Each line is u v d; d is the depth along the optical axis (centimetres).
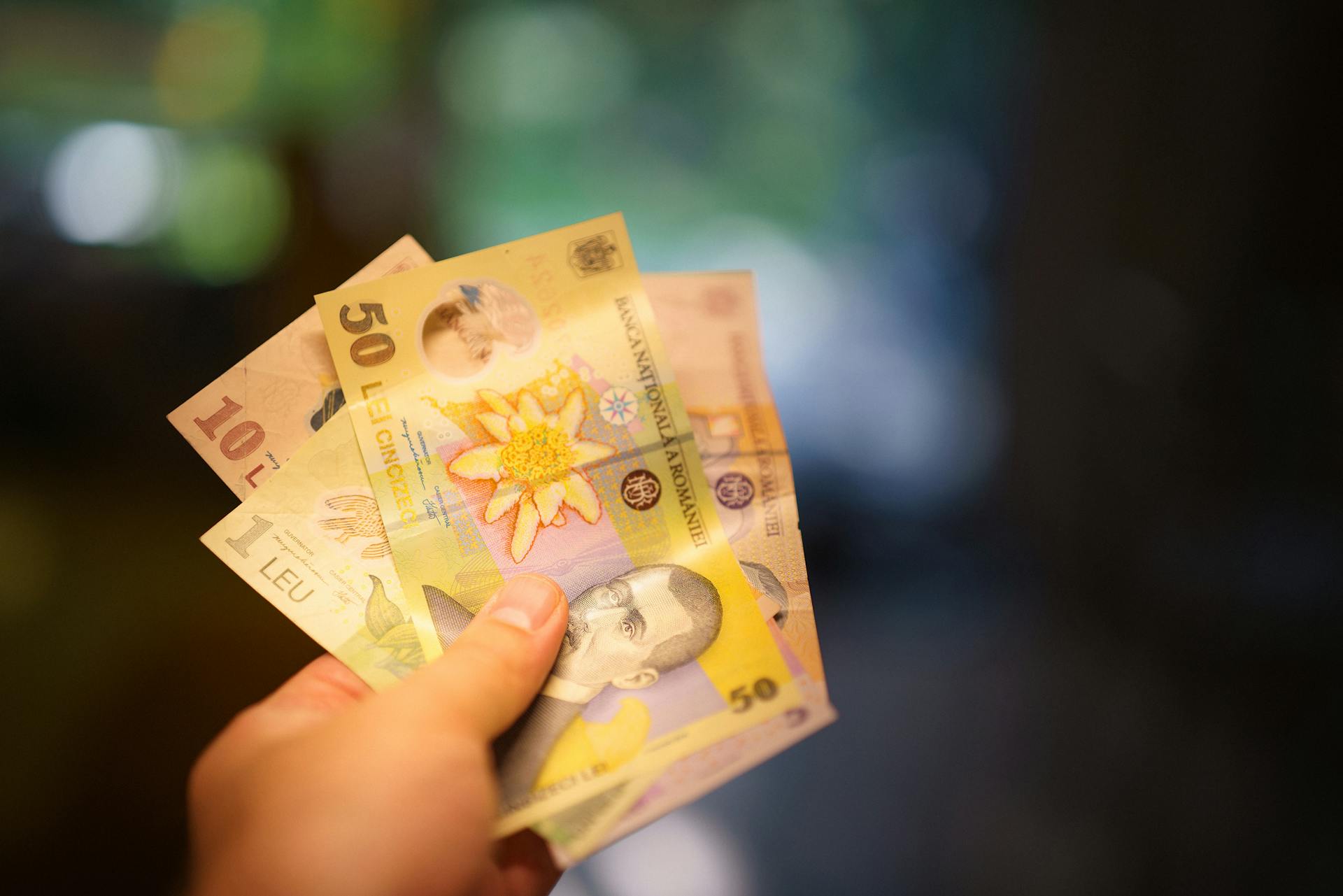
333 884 28
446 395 32
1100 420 81
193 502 85
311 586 32
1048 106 80
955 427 89
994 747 68
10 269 93
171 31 102
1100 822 60
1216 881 55
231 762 30
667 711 31
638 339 33
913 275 90
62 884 53
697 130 97
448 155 97
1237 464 74
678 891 55
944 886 55
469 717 29
